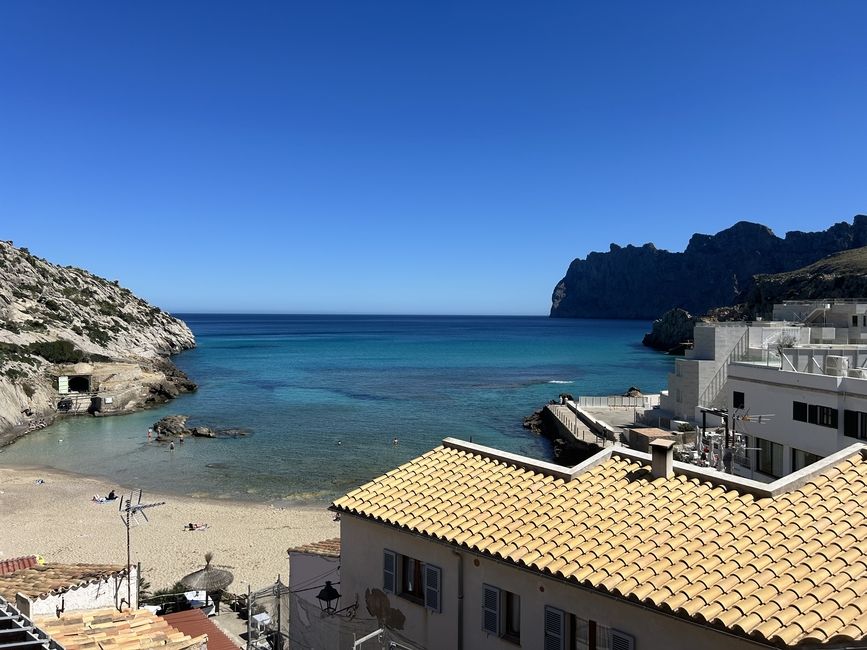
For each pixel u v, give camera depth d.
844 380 27.62
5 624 8.91
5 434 70.88
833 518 11.04
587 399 74.88
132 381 95.44
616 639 10.66
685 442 44.62
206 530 40.41
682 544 11.25
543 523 13.03
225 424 77.50
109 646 12.06
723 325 54.38
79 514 43.78
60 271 174.75
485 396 100.81
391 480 16.67
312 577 18.92
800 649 8.49
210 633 19.75
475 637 13.02
